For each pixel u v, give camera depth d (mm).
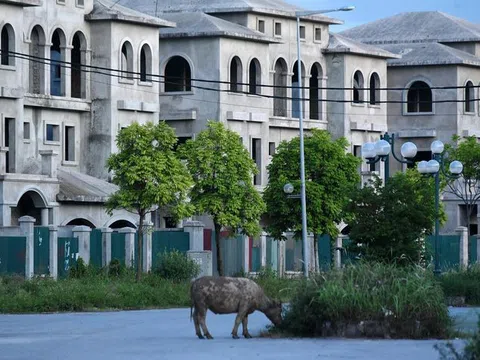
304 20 168250
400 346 54406
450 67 184750
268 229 129125
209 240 130375
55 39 137250
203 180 122312
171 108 153750
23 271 107875
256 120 157250
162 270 110062
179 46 154250
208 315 78562
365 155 87000
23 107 129500
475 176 152750
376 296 58594
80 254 113500
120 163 110312
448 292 88000
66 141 138625
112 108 139875
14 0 125688
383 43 193000
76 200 125562
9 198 119062
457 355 43344
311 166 127250
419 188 85125
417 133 185125
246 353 52531
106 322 74938
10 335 65250
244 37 155375
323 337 58938
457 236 136625
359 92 174750
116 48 140750
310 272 65188
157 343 58281
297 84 169000
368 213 82375
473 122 188125
